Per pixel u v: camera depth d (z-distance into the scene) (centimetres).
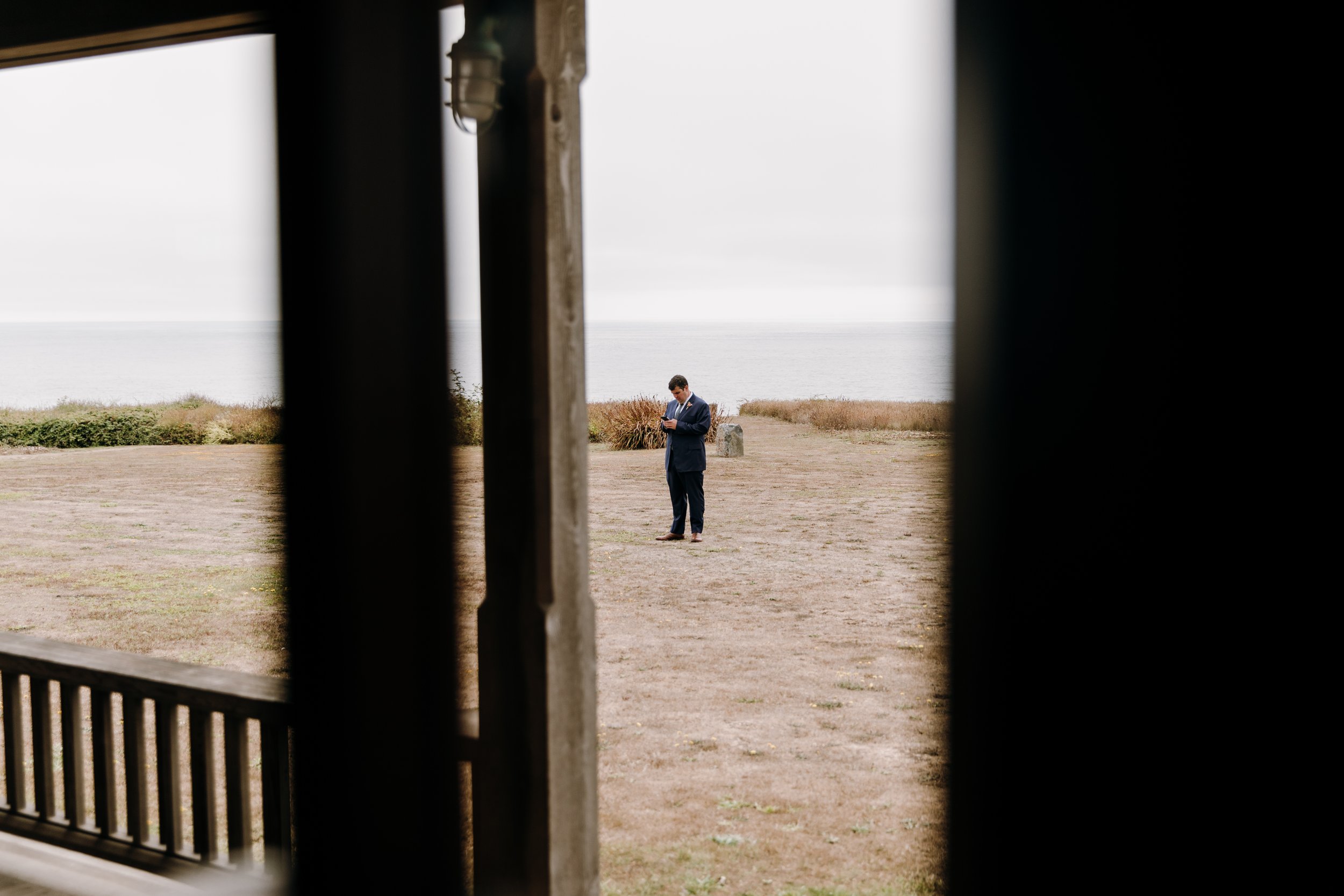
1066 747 129
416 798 223
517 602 201
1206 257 121
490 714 205
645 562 869
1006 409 132
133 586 830
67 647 303
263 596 789
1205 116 121
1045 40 129
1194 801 121
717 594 753
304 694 236
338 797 233
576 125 201
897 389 4069
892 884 309
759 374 4994
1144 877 124
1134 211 125
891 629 649
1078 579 128
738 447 1720
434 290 218
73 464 1775
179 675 271
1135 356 125
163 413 2209
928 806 372
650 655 593
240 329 10106
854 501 1230
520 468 199
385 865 228
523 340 197
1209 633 121
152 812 398
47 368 5319
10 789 303
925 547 938
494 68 190
